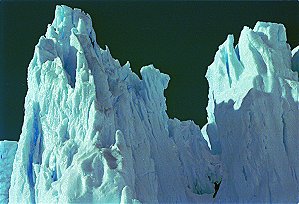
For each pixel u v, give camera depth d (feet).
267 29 88.69
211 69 91.15
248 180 78.02
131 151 64.80
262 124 79.25
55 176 65.62
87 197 57.62
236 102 82.99
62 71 69.92
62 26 78.59
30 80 74.95
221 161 83.56
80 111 66.54
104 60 77.66
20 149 70.90
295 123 80.64
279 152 78.59
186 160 84.02
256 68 83.51
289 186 76.89
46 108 70.59
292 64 88.99
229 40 88.07
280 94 81.41
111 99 70.44
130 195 56.29
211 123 90.74
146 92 82.58
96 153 60.18
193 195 79.41
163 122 83.46
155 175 71.67
